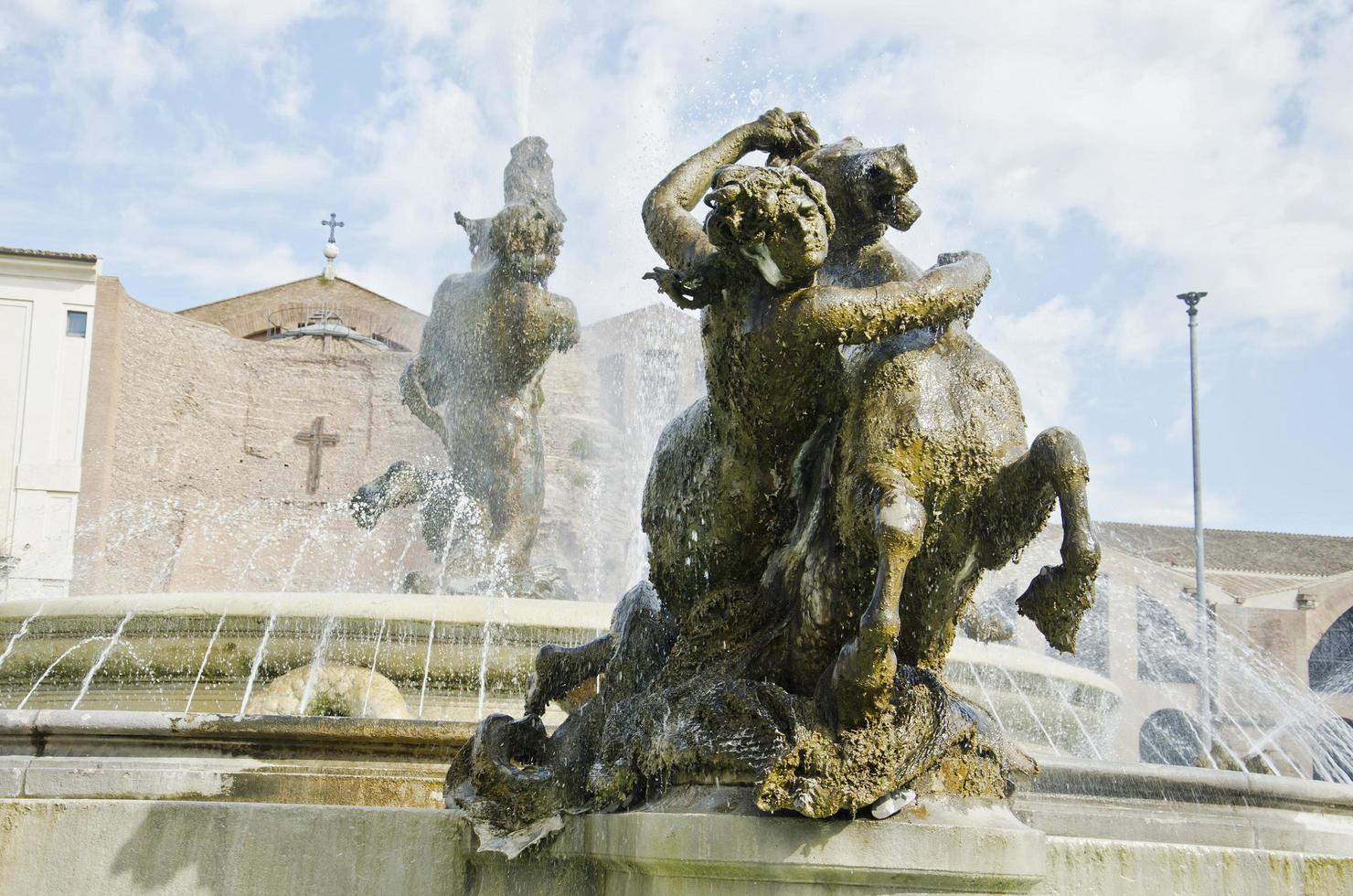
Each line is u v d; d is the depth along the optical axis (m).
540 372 9.09
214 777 3.98
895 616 2.71
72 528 30.33
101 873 3.38
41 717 4.39
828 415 3.12
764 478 3.21
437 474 8.98
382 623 6.53
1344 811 5.28
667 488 3.46
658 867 2.82
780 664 3.06
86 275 31.38
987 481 3.00
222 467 31.31
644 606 3.54
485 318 8.85
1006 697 7.16
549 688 3.65
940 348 3.09
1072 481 2.90
